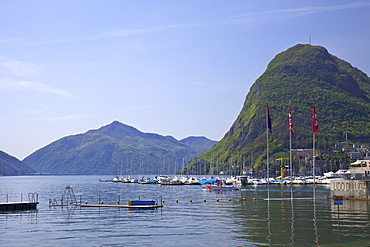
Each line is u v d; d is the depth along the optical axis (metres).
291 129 121.75
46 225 58.91
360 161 105.06
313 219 60.72
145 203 84.75
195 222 59.62
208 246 42.81
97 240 46.84
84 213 73.75
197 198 111.56
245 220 60.69
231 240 45.56
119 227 55.97
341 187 95.12
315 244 43.16
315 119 106.12
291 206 80.69
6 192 169.12
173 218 64.62
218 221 60.22
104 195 140.00
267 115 103.88
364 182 89.25
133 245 43.88
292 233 49.25
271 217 63.72
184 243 44.41
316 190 142.38
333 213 67.62
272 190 145.62
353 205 79.75
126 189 186.25
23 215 71.44
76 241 46.47
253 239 45.94
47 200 116.38
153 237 48.12
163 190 164.50
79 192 164.62
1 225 59.16
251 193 130.25
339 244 43.12
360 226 53.75
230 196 117.88
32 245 44.59
